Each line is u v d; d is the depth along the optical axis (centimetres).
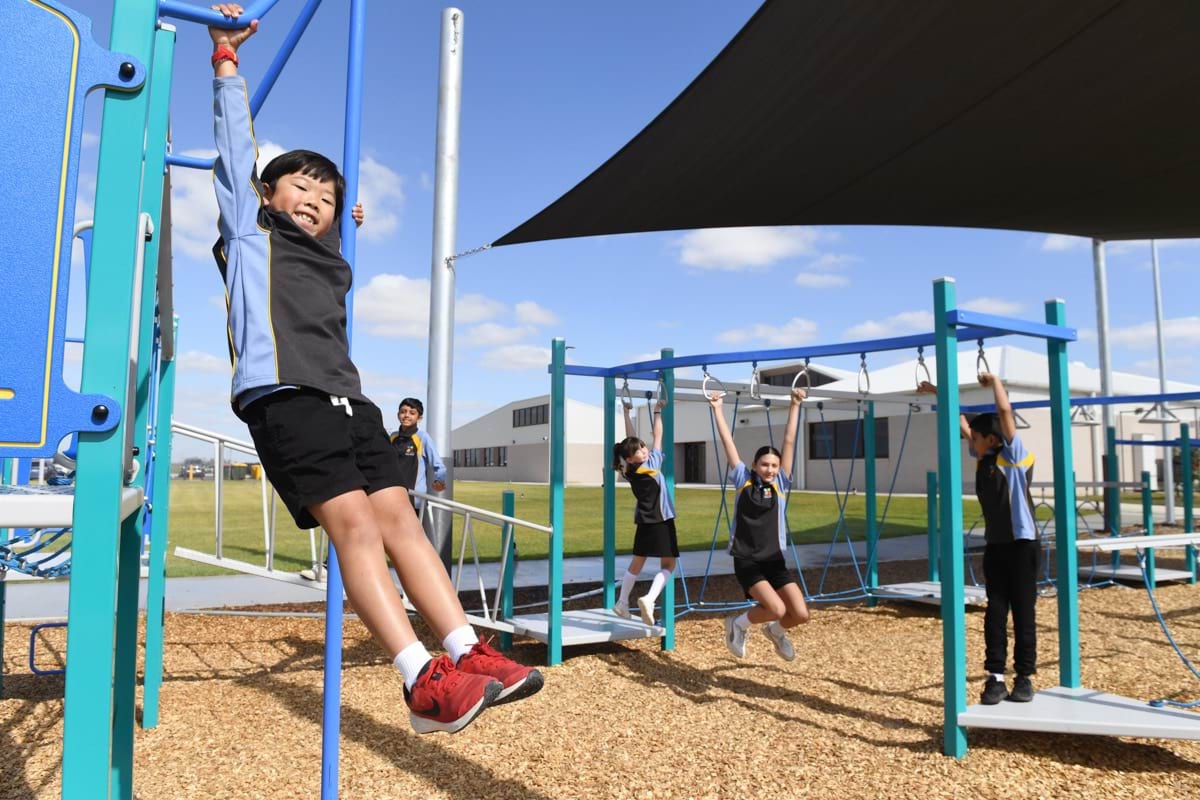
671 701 430
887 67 538
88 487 125
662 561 575
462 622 146
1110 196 781
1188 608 714
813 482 2814
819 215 838
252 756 342
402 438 657
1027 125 621
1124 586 849
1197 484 2255
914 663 518
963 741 345
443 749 352
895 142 650
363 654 536
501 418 5166
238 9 170
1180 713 346
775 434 2978
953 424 356
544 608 702
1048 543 855
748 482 484
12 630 602
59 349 124
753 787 311
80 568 124
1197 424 1378
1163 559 1041
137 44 133
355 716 399
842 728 382
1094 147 658
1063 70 538
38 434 122
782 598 470
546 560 1051
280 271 158
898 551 1176
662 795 303
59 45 127
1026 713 347
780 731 378
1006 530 379
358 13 250
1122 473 2231
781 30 489
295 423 144
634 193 734
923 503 2114
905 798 300
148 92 132
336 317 161
